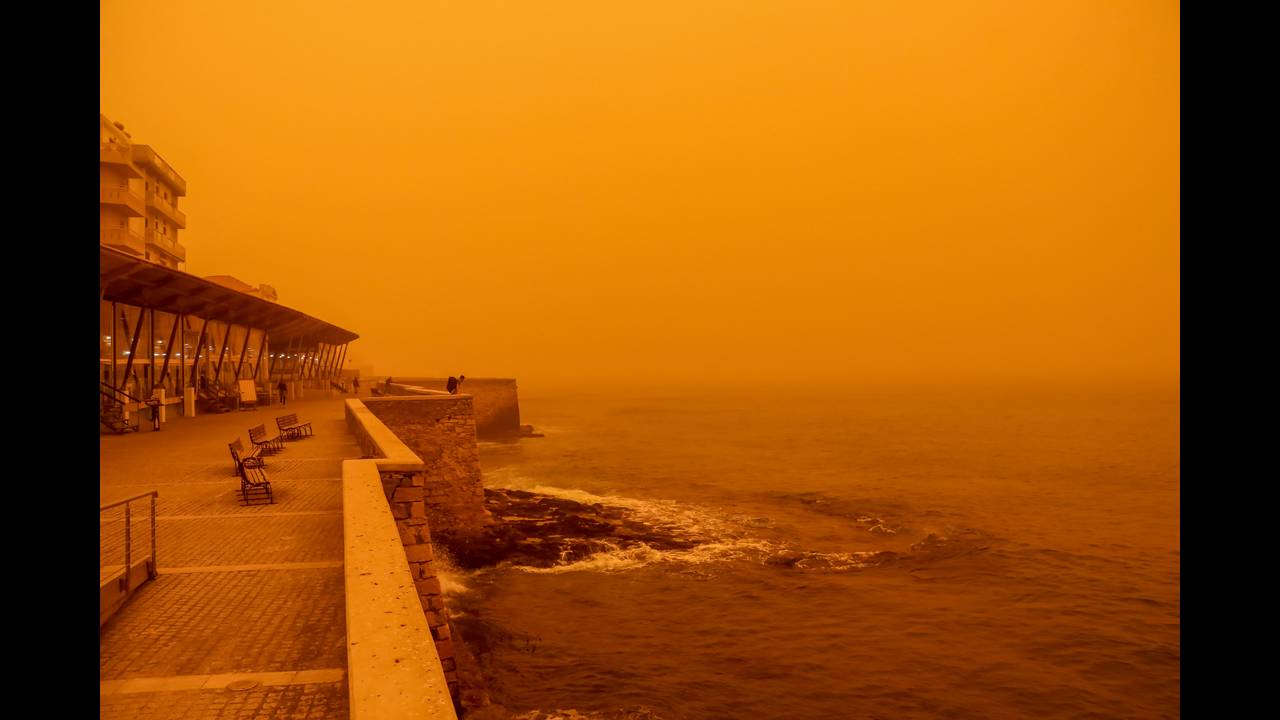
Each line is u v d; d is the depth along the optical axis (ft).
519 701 47.21
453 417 81.05
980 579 76.74
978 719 47.37
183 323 94.79
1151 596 71.56
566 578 72.18
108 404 71.00
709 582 72.90
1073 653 57.67
